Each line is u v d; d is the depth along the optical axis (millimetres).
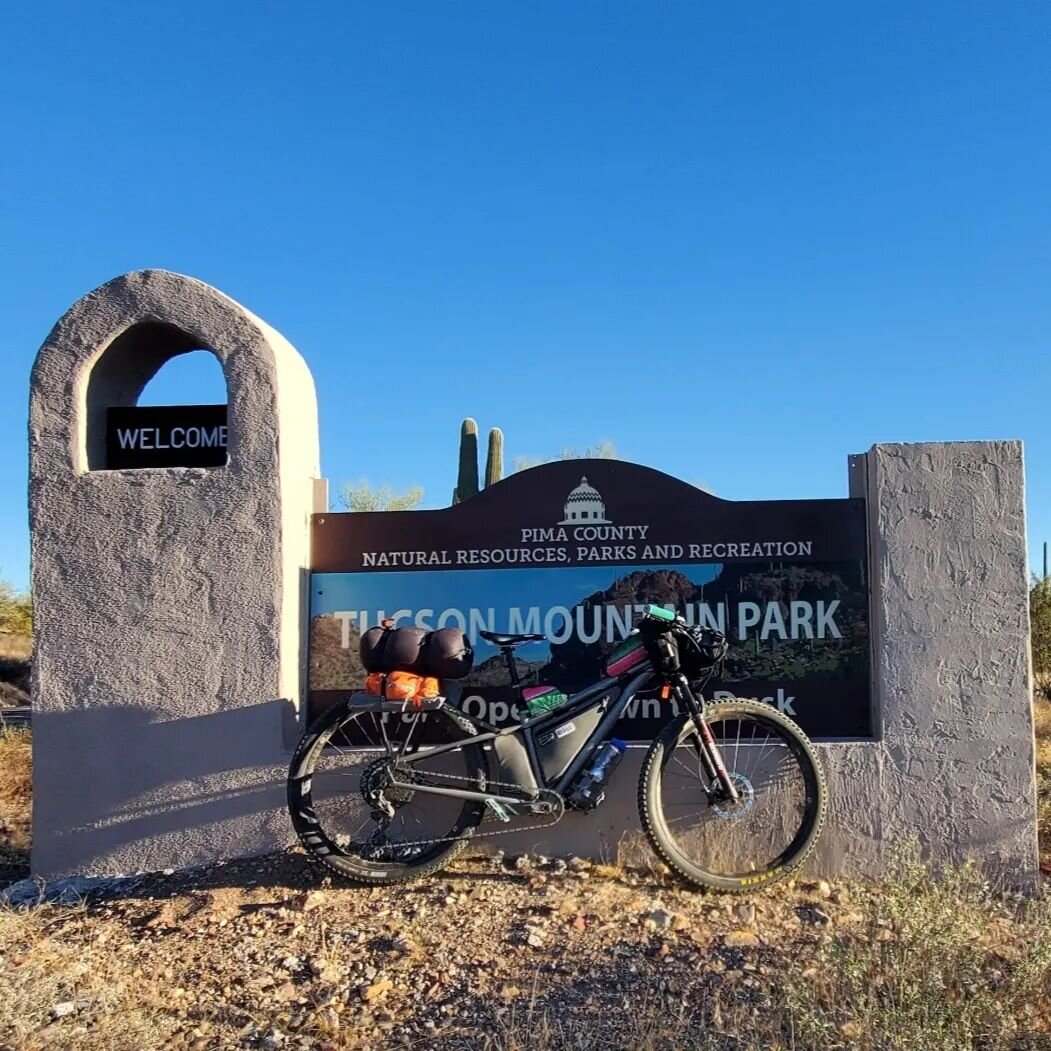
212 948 4875
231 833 5906
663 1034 3922
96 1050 3949
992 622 5727
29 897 5789
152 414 6449
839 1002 3902
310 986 4504
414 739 5965
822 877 5641
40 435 6188
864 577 6090
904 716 5723
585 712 5668
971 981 3891
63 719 6039
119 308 6176
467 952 4750
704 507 6223
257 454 6039
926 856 5652
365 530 6375
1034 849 5598
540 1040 3916
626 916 5078
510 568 6289
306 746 5660
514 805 5473
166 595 6039
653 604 6168
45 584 6109
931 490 5820
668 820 5750
